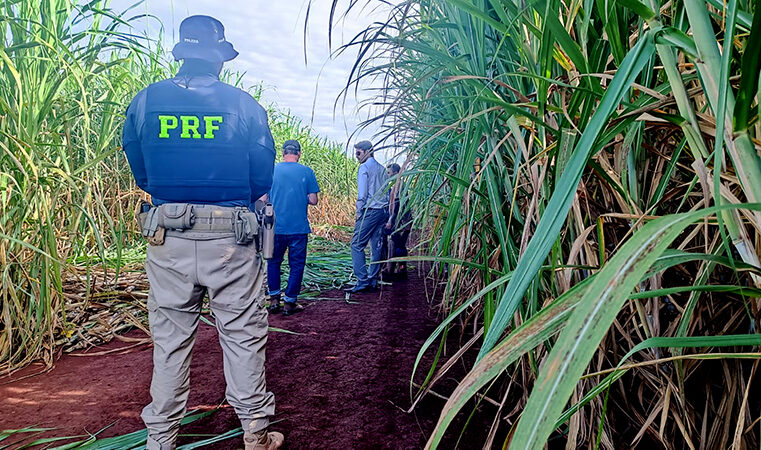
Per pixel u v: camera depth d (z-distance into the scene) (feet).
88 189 8.64
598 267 2.83
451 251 8.16
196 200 5.40
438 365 8.64
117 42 8.38
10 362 8.31
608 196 3.65
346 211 36.06
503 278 2.50
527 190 4.50
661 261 1.67
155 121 5.28
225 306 5.41
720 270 3.19
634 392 4.59
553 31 2.15
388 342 10.24
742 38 2.14
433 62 5.32
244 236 5.32
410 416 6.70
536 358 4.50
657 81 3.05
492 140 4.53
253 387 5.51
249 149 5.74
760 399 3.27
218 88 5.54
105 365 8.68
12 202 8.08
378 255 16.06
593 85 2.27
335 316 12.67
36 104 8.19
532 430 1.02
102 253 8.43
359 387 7.79
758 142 1.67
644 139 3.42
